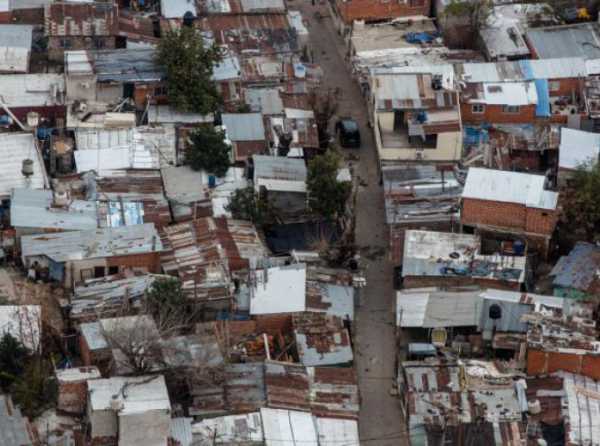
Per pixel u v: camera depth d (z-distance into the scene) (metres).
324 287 72.12
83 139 82.25
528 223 75.06
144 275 71.75
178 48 85.06
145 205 77.25
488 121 86.44
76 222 74.81
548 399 64.50
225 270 72.19
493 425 63.25
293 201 79.19
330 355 68.00
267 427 62.38
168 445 60.34
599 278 72.25
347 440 62.56
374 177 84.88
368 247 78.75
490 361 68.00
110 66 85.94
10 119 83.75
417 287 72.44
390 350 71.06
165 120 84.56
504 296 70.50
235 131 83.88
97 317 68.06
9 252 74.06
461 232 76.31
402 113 84.31
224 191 79.81
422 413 63.97
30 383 61.81
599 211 75.69
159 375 62.06
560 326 67.69
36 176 78.31
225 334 68.06
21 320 66.69
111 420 59.66
